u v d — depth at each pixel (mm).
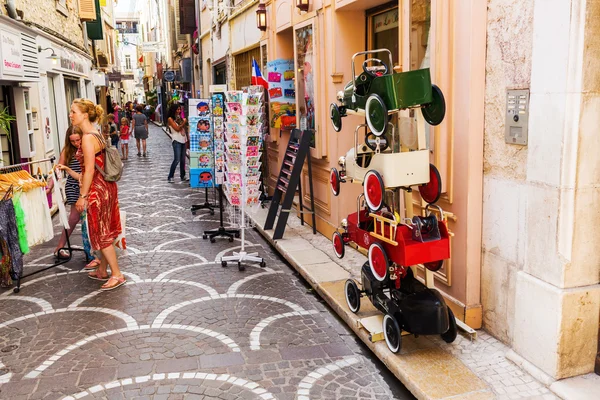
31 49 8586
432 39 4066
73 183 6570
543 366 3412
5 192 5297
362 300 4816
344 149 6578
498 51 3676
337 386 3658
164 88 35312
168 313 4891
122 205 9805
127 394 3561
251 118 6090
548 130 3223
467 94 3826
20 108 8992
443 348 3865
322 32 6637
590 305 3293
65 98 13828
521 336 3578
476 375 3502
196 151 8625
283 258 6570
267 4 9242
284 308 5004
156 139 27000
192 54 21531
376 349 3930
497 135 3756
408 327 3689
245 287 5562
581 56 3000
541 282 3373
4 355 4121
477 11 3715
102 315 4867
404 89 3293
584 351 3346
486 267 4004
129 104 28922
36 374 3834
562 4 3039
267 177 10078
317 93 6832
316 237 7137
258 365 3938
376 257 3744
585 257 3262
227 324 4648
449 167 4070
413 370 3574
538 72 3256
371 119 3439
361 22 6305
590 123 3104
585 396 3176
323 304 5102
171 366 3922
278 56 8930
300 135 7379
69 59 13727
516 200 3635
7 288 5598
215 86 7418
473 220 3979
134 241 7344
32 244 5711
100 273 5840
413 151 3615
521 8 3438
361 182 3988
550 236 3289
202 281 5746
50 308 5047
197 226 8203
